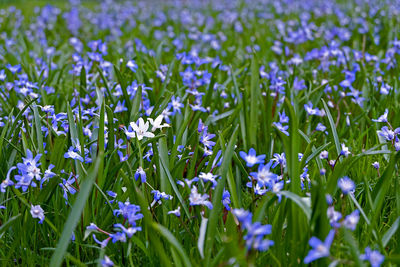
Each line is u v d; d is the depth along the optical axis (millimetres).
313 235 2055
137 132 2715
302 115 4062
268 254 2314
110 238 2293
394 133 2840
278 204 2475
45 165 2889
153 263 2367
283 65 5668
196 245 2373
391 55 5395
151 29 9164
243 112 3785
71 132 2971
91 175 2062
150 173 2824
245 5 14055
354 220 1932
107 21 9883
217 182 2521
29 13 12391
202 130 3020
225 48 7102
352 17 9156
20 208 2859
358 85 4852
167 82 4770
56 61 6816
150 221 2023
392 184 2994
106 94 4309
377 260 1885
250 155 2312
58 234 2525
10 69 4867
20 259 2629
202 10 13438
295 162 2297
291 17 10836
